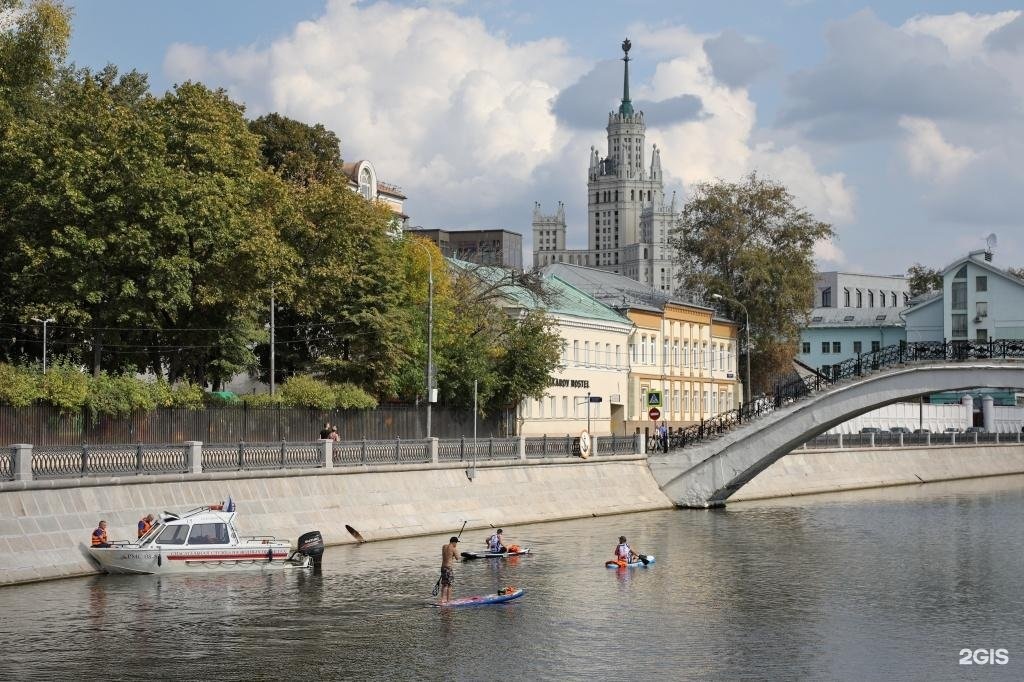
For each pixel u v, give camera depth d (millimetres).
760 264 117875
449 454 65125
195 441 50688
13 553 43062
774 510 81312
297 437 62344
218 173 62375
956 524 72312
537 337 83188
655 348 111812
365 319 72562
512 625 40688
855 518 75625
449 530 61812
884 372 76562
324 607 42156
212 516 47656
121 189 58438
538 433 90312
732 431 80812
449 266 88250
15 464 43344
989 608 44500
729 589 48031
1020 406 153000
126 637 36844
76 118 59906
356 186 106750
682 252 125062
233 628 38688
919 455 115438
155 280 58844
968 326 150000
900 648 38188
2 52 64062
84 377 52031
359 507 57781
